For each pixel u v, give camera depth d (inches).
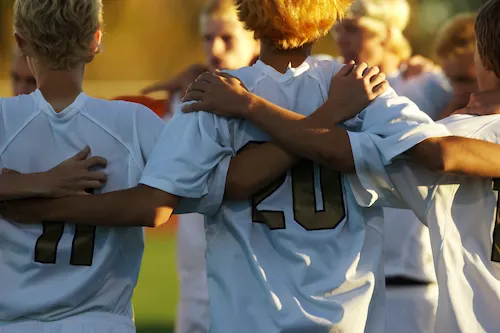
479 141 390.0
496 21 414.6
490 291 401.7
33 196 385.1
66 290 388.5
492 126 412.2
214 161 385.1
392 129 386.6
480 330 398.6
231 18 662.5
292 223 394.9
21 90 545.3
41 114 397.1
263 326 383.2
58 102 398.6
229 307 391.2
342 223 397.1
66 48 393.4
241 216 396.5
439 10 3280.0
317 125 386.6
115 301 401.4
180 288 652.7
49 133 397.1
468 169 385.7
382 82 402.6
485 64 423.2
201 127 386.9
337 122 390.6
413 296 541.0
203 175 383.6
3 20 3127.5
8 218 393.1
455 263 401.1
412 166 394.6
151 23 3511.3
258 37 401.4
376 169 387.9
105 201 382.9
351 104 393.1
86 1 393.7
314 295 384.8
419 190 396.8
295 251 390.0
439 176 397.7
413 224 542.3
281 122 385.4
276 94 401.4
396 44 673.6
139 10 3506.4
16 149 395.2
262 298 386.3
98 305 397.1
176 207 396.2
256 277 388.5
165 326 1013.2
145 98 845.8
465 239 404.2
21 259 391.9
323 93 403.5
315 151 384.5
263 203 396.8
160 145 390.0
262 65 405.4
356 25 661.3
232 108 388.2
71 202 385.1
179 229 649.0
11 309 388.5
